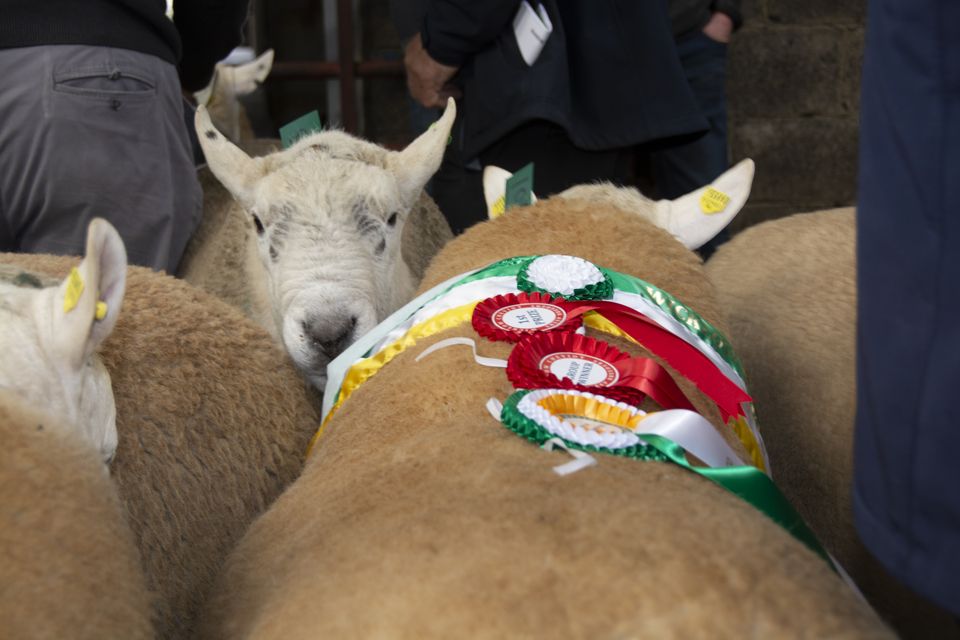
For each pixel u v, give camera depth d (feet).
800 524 4.46
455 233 13.70
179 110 10.64
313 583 3.96
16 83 9.45
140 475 6.05
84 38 9.53
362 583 3.73
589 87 11.71
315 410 8.11
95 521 4.26
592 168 12.26
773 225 9.92
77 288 4.60
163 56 10.25
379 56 23.27
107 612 4.14
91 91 9.59
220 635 4.70
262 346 7.25
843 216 9.63
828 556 4.54
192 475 6.32
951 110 3.38
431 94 12.66
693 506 3.82
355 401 5.72
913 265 3.54
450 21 11.45
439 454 4.46
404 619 3.48
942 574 3.49
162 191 10.18
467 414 4.92
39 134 9.52
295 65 21.81
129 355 6.30
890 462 3.68
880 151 3.66
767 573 3.37
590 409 4.66
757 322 8.70
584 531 3.58
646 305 5.82
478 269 6.42
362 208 9.46
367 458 4.85
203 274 11.00
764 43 21.62
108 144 9.77
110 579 4.21
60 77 9.46
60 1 9.46
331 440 5.51
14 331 4.67
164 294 6.88
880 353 3.70
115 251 4.82
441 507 3.95
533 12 11.18
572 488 3.92
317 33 25.32
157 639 5.48
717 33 15.87
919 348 3.53
